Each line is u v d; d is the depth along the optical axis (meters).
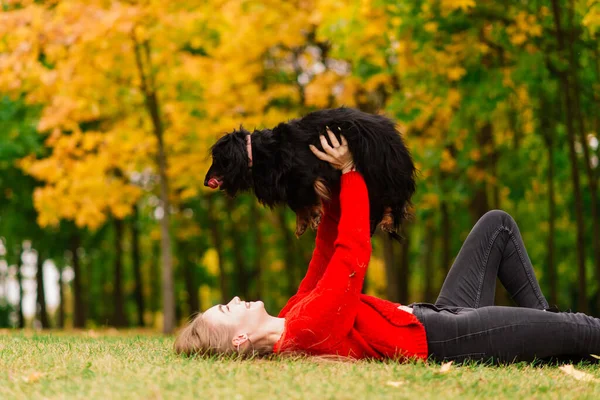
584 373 3.33
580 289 10.10
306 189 3.67
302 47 13.38
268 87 13.04
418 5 8.87
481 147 11.51
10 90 11.43
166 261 11.23
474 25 8.82
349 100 11.56
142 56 10.63
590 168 9.98
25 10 10.14
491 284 4.05
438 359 3.58
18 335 6.88
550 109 10.55
